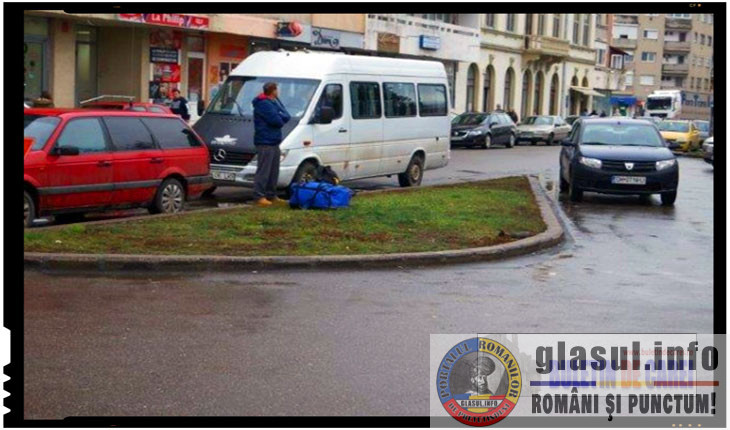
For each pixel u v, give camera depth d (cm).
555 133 5138
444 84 2227
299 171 1722
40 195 1247
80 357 701
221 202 1778
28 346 724
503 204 1739
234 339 762
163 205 1444
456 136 4288
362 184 2239
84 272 1006
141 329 784
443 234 1307
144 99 3203
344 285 991
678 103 8944
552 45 6319
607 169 1948
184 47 3350
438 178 2572
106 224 1252
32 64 2869
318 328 805
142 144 1409
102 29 3173
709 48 12156
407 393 641
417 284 1012
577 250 1311
